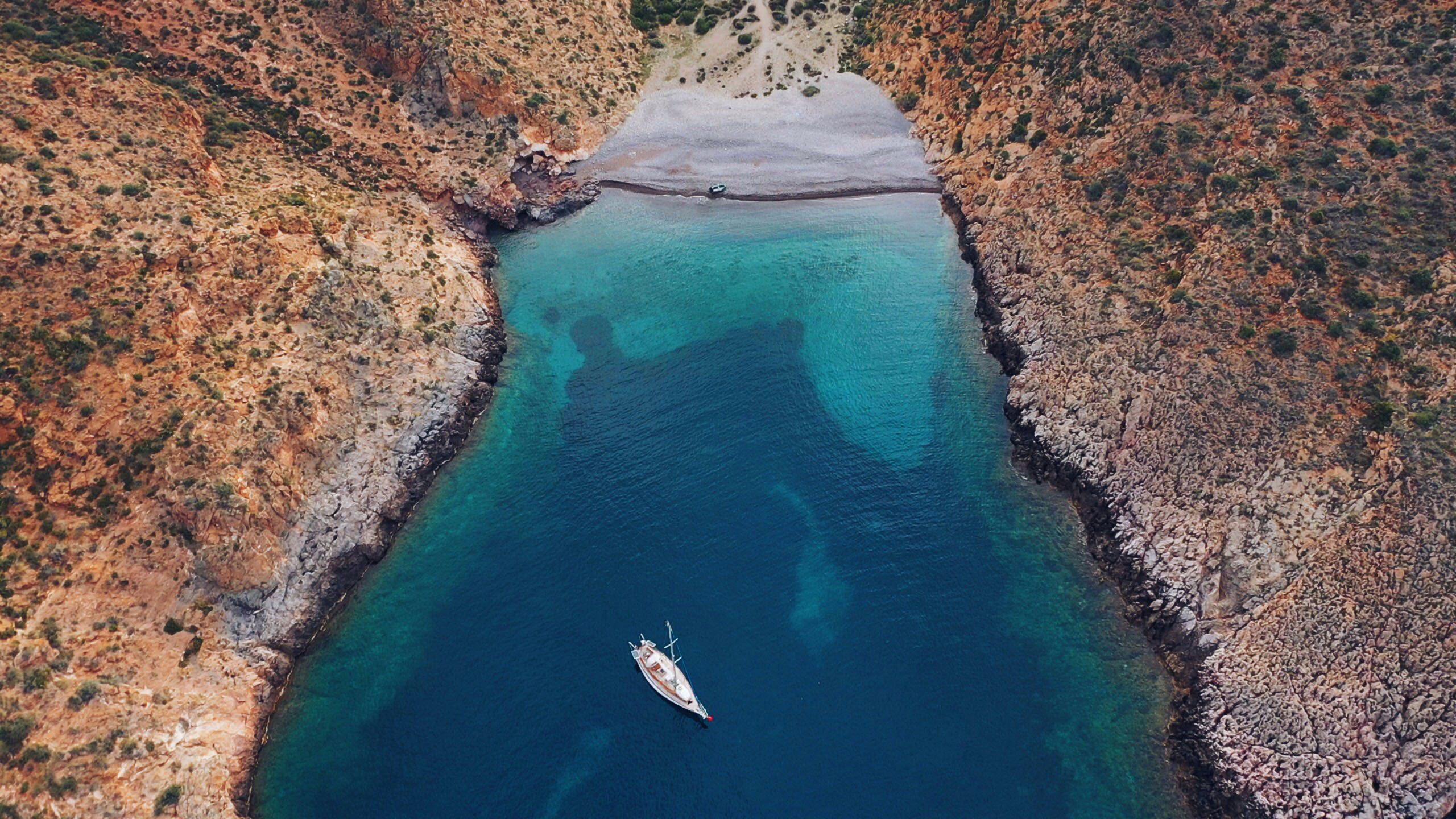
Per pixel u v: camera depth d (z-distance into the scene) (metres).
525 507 84.94
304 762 69.00
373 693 72.50
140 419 73.56
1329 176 83.50
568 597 77.38
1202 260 85.00
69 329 73.81
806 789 65.31
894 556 79.31
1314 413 73.38
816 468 86.69
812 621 74.81
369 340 88.88
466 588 78.94
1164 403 79.25
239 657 72.38
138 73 96.12
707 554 79.75
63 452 71.38
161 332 77.19
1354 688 63.69
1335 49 90.50
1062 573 78.00
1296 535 69.88
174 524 72.25
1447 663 61.66
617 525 82.50
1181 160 92.25
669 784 65.81
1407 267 76.62
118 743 64.19
